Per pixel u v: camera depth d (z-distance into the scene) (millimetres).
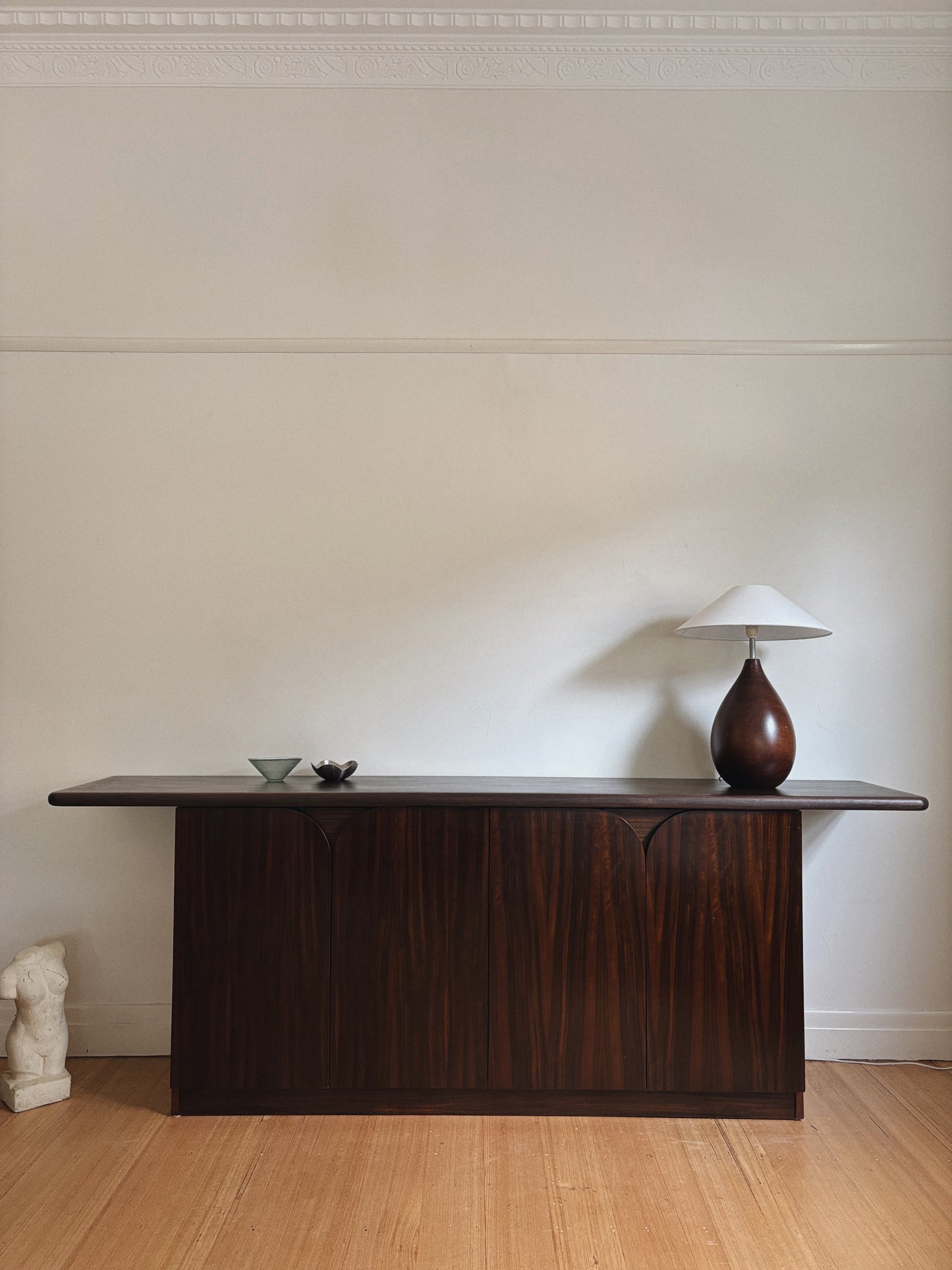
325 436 2984
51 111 3021
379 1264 1836
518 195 3023
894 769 2945
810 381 2992
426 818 2473
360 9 2926
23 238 3002
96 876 2916
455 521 2979
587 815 2471
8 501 2961
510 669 2961
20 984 2514
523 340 2990
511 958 2461
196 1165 2203
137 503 2971
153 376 2986
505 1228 1953
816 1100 2582
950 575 2963
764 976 2453
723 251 3014
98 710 2943
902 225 3010
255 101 3033
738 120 3037
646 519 2980
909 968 2912
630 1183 2133
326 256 3010
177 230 3012
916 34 2977
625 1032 2453
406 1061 2455
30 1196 2068
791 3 2889
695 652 2955
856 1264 1844
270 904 2475
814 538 2973
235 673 2953
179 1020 2467
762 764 2586
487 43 3008
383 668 2957
